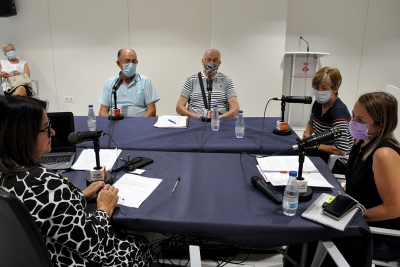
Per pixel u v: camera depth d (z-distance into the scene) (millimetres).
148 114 3035
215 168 1625
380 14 4086
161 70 4332
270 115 4148
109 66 4336
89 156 1748
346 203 1181
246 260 1814
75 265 993
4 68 4133
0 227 824
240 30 3867
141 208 1219
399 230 1266
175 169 1609
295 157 1690
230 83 3020
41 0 4125
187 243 1899
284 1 3750
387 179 1216
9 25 4223
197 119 2582
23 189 881
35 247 835
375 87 4367
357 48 4230
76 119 2582
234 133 2189
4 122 893
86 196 1248
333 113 2094
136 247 1235
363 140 1429
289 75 4324
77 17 4176
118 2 4105
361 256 1192
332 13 4113
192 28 4160
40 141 970
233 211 1204
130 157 1764
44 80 4422
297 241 1128
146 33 4203
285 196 1168
